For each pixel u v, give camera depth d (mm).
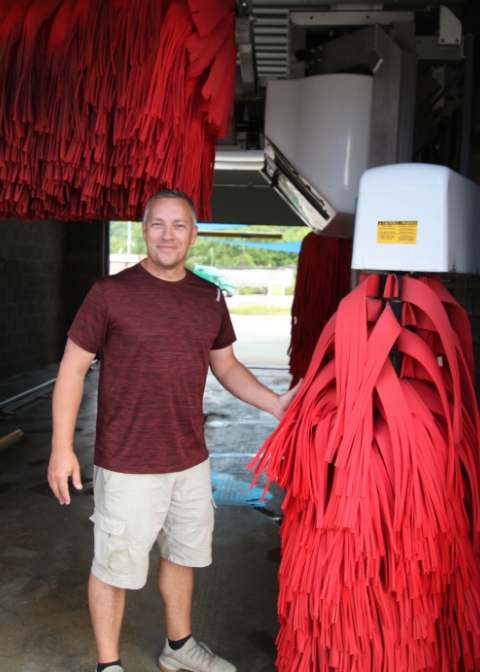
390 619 1354
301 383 1625
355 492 1333
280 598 1479
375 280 1478
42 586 2447
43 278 8156
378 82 2012
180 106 1731
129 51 1714
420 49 2219
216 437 4938
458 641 1440
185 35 1722
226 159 3297
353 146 2033
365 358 1384
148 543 1756
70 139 1771
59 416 1737
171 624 1905
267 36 2811
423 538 1338
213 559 2721
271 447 1485
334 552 1362
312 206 2297
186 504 1812
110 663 1787
